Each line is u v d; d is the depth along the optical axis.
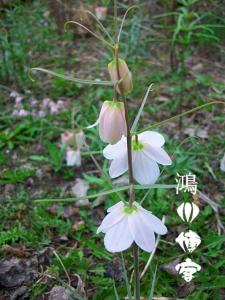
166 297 0.26
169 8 0.50
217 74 0.47
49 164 0.36
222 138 0.38
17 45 0.46
